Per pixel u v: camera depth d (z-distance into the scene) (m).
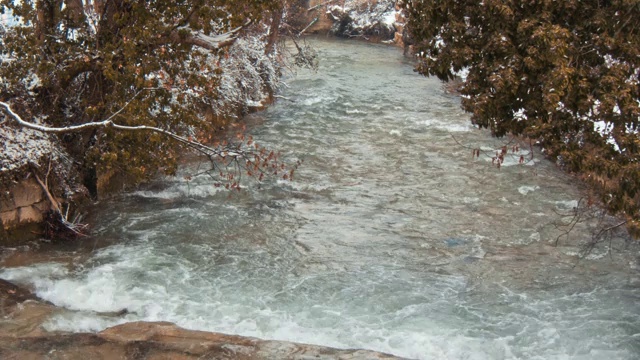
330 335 9.10
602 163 8.42
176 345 8.28
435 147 17.88
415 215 13.37
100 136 12.26
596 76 8.54
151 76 13.50
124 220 12.57
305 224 12.81
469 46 9.43
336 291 10.28
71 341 8.29
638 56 8.45
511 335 9.22
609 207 8.95
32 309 9.18
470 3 9.38
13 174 11.10
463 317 9.65
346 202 14.02
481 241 12.20
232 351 8.16
